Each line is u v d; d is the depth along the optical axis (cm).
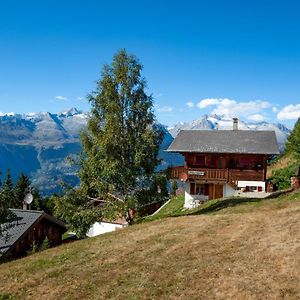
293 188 4106
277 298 1573
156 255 2227
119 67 3438
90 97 3444
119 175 3369
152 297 1734
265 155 4694
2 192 3131
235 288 1694
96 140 3334
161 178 3416
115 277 2009
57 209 3509
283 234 2241
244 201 3775
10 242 3909
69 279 2070
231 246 2184
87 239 2942
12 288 2059
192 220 2947
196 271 1922
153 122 3478
